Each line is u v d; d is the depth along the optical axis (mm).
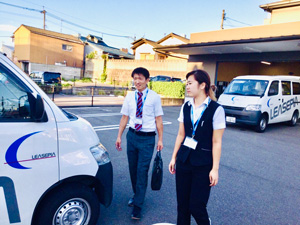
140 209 2975
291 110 10312
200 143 2182
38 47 31344
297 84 10773
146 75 2957
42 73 19609
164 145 6426
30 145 2072
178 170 2324
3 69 2059
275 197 3875
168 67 25531
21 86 2113
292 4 17000
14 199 2018
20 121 2066
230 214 3287
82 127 2455
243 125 10375
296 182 4535
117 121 9102
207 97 2219
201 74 2197
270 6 17750
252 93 9008
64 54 34062
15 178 2008
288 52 11727
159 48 14578
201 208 2199
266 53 12523
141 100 2979
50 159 2176
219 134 2137
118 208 3234
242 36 14039
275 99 9234
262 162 5578
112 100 16281
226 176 4621
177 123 9602
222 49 12797
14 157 1998
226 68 17594
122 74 30531
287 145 7320
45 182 2154
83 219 2473
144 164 2979
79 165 2352
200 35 16094
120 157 5258
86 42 37062
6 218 2002
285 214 3375
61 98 15531
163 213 3188
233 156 5883
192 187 2236
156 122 3076
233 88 9656
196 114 2238
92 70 34312
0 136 1946
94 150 2521
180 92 17609
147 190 3844
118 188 3807
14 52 32844
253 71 20219
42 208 2223
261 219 3213
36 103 1994
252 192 4004
